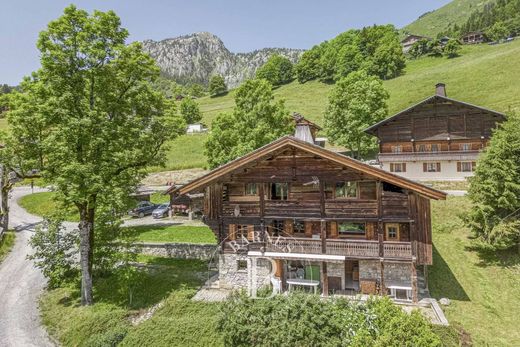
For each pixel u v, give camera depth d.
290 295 17.66
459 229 29.36
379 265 21.27
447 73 84.75
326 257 20.23
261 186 22.03
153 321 18.89
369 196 21.56
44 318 22.03
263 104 37.34
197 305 20.56
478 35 129.12
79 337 19.19
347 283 22.77
